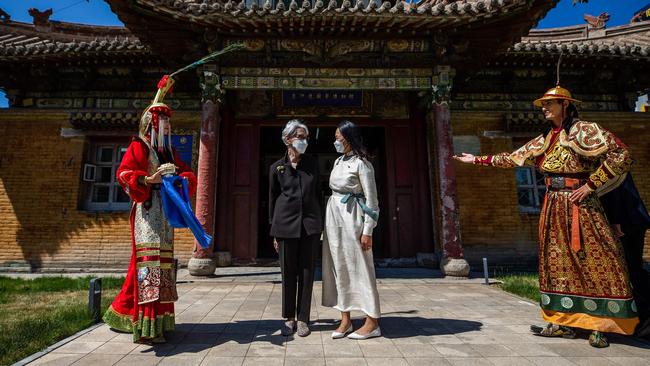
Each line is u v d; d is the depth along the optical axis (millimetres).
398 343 2982
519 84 9742
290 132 3494
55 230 8648
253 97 9312
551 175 3312
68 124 9109
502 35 7512
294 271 3391
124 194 9203
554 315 3164
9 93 9195
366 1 10242
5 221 8633
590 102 9703
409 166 9219
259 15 6895
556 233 3209
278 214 3420
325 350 2820
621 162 2869
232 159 9016
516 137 9430
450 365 2510
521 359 2625
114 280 6512
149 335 2887
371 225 3184
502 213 9039
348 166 3371
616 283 2932
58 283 6355
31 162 8914
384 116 9438
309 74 7781
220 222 8609
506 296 5223
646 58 8586
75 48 8320
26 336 3102
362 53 7895
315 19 6984
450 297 5145
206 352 2791
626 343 2979
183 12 6711
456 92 9469
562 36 12125
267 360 2611
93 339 3119
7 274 8258
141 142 3289
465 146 9352
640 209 3275
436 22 7117
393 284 6324
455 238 7195
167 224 3264
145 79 9383
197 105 9297
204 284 6254
